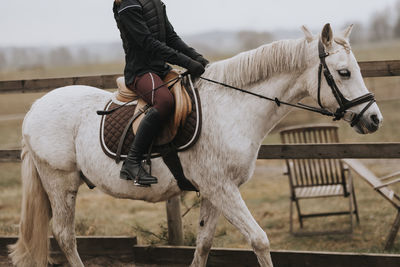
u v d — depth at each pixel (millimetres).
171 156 3137
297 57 2977
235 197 3027
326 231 5738
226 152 3006
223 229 5004
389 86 18844
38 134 3486
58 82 4656
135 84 3172
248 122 3047
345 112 2885
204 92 3148
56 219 3574
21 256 3607
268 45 3078
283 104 3072
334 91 2875
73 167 3486
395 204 4887
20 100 25875
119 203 8055
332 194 5824
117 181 3285
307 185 5992
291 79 3027
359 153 3756
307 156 3871
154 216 7047
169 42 3346
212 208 3334
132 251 4270
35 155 3518
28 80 4715
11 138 14195
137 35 3033
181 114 3029
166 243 4414
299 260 3852
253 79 3059
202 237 3367
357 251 4973
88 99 3500
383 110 16406
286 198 7914
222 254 4012
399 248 4961
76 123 3447
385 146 3693
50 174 3504
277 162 11195
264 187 8820
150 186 3236
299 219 6121
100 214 7203
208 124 3053
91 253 4348
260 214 6984
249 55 3092
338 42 2877
